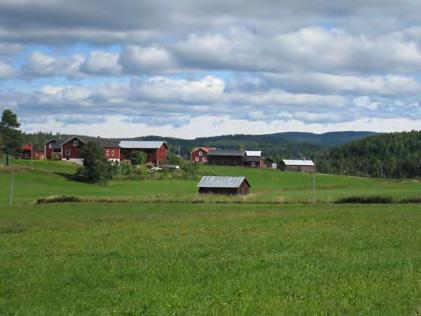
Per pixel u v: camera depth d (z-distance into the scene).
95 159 127.44
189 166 168.25
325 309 19.39
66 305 20.70
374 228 43.97
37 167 140.12
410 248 33.12
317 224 48.34
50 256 33.34
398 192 105.56
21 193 106.12
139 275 26.23
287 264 28.22
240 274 25.86
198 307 19.86
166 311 19.47
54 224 54.41
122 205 77.69
